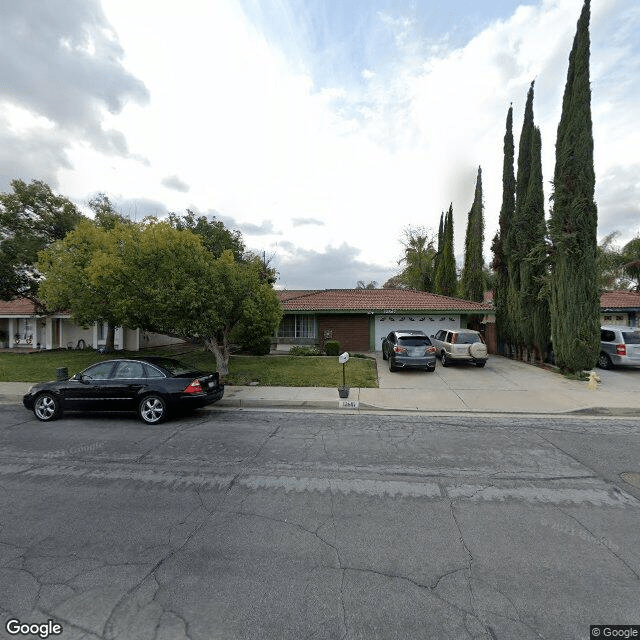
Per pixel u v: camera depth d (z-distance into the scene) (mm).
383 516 3922
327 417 8312
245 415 8508
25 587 2826
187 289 10477
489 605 2641
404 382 12109
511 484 4734
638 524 3771
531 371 14172
